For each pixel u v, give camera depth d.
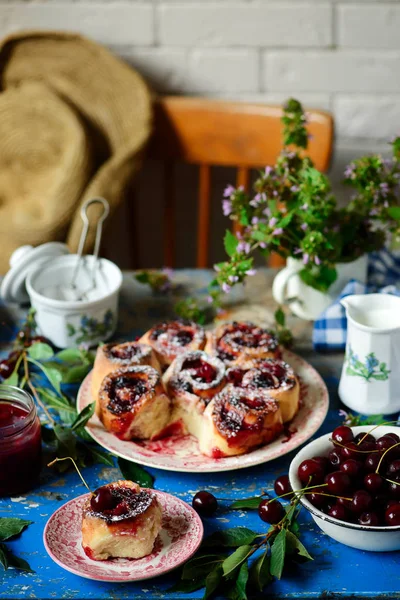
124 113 1.87
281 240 1.41
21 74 1.91
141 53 2.01
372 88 2.01
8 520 1.17
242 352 1.36
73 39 1.88
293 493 1.15
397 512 1.11
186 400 1.28
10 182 1.92
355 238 1.46
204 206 1.88
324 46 1.97
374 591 1.11
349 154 2.08
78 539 1.15
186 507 1.18
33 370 1.42
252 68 2.01
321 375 1.40
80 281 1.50
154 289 1.58
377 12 1.93
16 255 1.51
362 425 1.27
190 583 1.11
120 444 1.26
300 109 1.41
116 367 1.32
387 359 1.28
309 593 1.11
